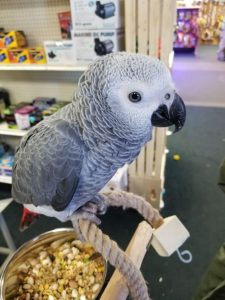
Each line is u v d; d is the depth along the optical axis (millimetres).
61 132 680
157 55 1391
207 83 4902
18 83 2115
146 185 1948
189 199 2133
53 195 725
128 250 700
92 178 720
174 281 1504
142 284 617
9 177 2199
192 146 2951
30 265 1183
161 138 1717
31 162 727
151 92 595
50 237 1229
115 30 1393
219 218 1929
